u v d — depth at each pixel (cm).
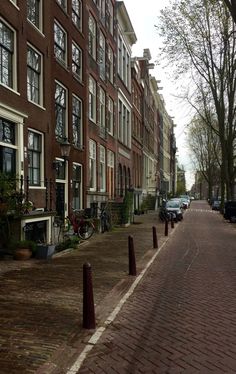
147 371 504
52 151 1856
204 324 693
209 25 3050
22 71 1545
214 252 1623
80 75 2344
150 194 5662
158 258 1443
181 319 721
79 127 2334
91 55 2578
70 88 2122
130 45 4178
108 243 1811
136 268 1212
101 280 1038
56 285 941
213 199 7894
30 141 1661
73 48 2230
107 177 3045
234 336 633
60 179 2002
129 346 586
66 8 2102
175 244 1891
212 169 7875
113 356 549
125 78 3947
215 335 637
